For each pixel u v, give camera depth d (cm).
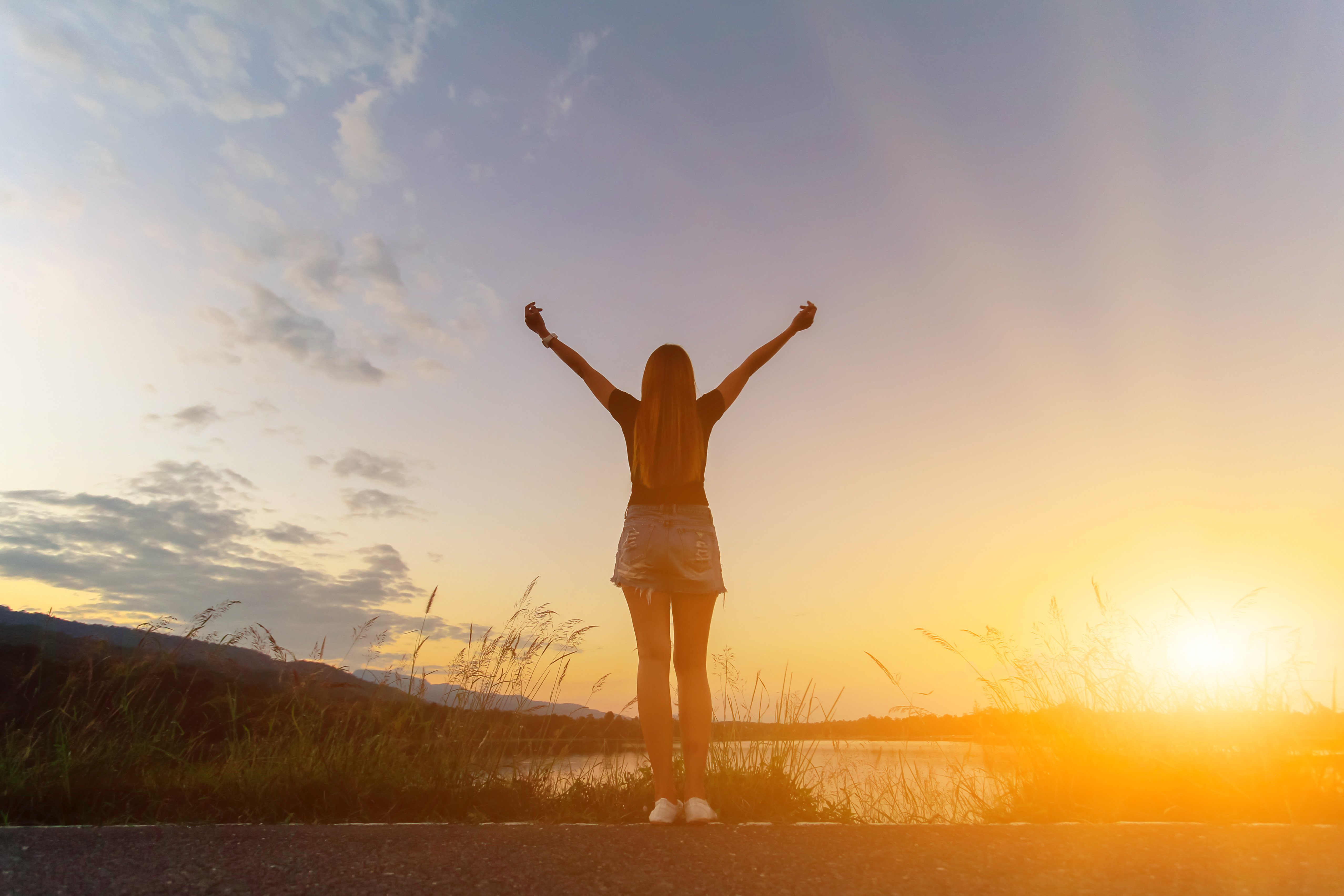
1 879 175
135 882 171
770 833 221
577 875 173
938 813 354
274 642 449
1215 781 328
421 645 436
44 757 357
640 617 279
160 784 354
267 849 203
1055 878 168
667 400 297
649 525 282
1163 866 178
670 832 226
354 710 405
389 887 165
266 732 388
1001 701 411
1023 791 355
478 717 404
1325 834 211
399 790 348
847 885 164
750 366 323
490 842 210
